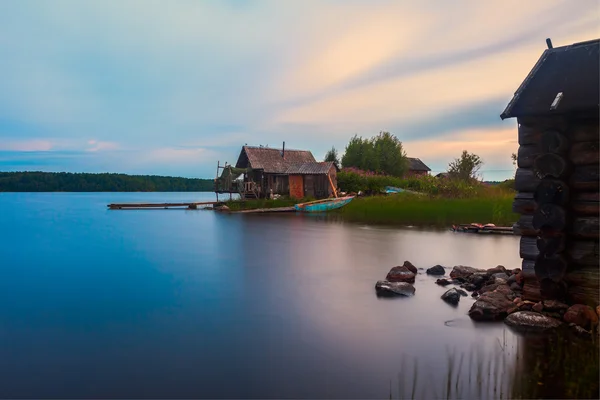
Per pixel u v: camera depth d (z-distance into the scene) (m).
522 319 7.56
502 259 15.35
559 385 5.42
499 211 27.61
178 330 8.17
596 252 7.50
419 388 5.59
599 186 7.39
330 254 16.89
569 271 7.78
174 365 6.53
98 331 8.20
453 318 8.41
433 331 7.71
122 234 25.38
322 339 7.50
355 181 47.88
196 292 11.20
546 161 7.62
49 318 9.08
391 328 7.96
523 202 8.35
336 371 6.19
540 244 7.83
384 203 36.78
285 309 9.43
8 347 7.38
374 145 64.12
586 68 7.60
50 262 16.28
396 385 5.70
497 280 10.12
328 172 43.75
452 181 41.44
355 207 36.69
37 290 11.72
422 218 29.30
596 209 7.41
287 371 6.23
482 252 16.88
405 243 19.55
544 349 6.53
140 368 6.44
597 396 5.09
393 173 63.06
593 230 7.42
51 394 5.65
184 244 20.66
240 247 19.30
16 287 12.08
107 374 6.25
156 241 21.92
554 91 7.70
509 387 5.45
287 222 30.56
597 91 7.16
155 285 12.14
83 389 5.79
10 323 8.74
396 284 10.76
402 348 6.96
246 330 8.09
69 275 13.80
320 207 38.44
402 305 9.49
